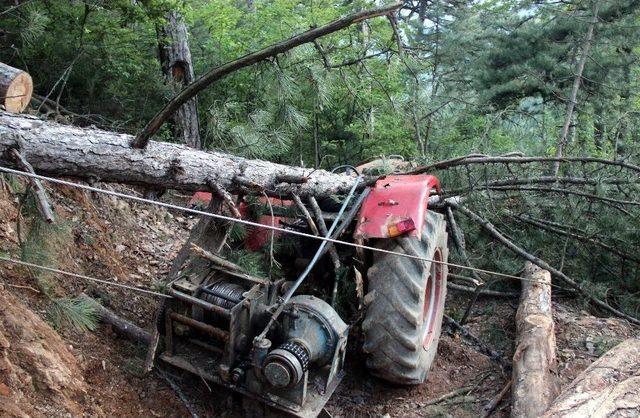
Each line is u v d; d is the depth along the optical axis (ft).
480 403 12.01
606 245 17.81
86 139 9.96
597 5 36.06
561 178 17.49
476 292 14.93
